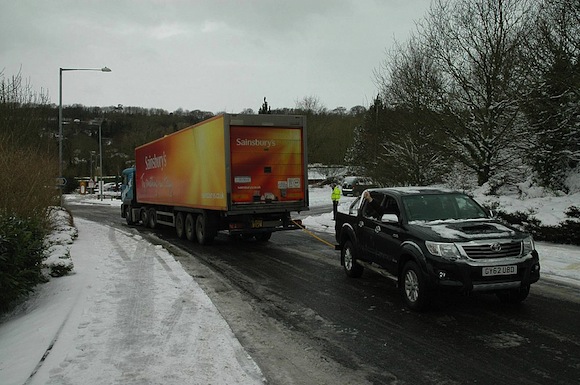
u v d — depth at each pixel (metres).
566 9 14.08
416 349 5.39
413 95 19.86
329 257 11.91
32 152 14.40
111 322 6.14
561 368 4.79
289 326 6.28
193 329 5.90
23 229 7.26
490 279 6.36
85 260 10.84
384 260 7.87
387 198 8.25
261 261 11.41
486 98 18.34
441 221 7.38
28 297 7.68
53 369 4.61
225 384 4.36
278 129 13.38
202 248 13.75
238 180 12.95
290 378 4.64
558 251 11.12
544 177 17.98
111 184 71.44
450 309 6.99
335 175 53.38
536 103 16.23
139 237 16.56
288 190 13.51
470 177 22.09
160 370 4.63
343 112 59.72
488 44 18.12
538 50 14.99
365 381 4.56
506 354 5.19
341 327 6.22
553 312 6.74
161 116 77.38
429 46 19.30
